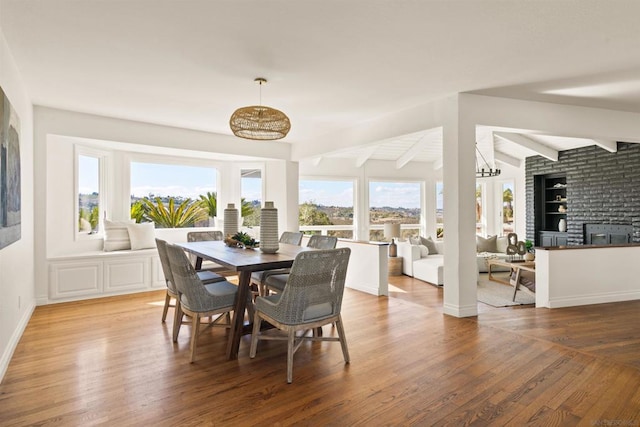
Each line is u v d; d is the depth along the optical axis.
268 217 3.38
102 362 2.71
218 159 6.44
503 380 2.40
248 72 3.26
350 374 2.50
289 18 2.35
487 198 9.47
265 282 3.53
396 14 2.30
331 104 4.22
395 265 6.84
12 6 2.18
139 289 5.07
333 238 3.79
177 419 1.96
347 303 4.50
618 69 3.22
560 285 4.43
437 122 4.01
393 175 8.84
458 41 2.68
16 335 3.04
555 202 8.07
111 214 5.44
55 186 4.56
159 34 2.55
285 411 2.04
